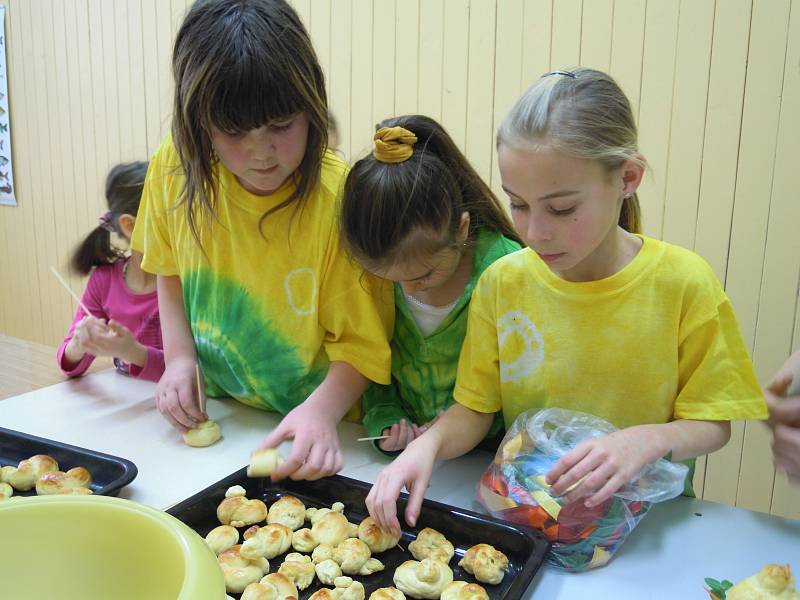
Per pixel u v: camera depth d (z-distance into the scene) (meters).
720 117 1.52
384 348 1.00
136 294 1.50
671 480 0.74
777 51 1.44
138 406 1.10
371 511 0.76
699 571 0.70
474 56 1.81
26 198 3.02
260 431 1.03
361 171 0.87
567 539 0.70
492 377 0.92
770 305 1.54
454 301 0.99
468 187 0.98
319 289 1.00
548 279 0.85
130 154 2.59
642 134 1.62
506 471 0.77
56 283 2.98
